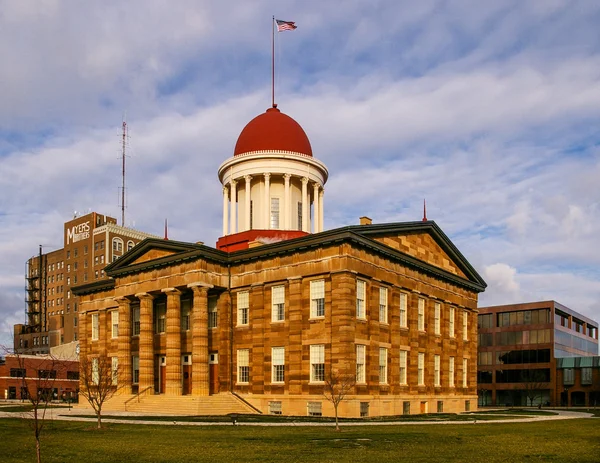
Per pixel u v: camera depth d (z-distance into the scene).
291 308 51.78
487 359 124.94
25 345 160.12
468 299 70.56
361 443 28.44
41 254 164.50
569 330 127.12
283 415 49.56
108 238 145.38
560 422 47.41
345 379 45.56
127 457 23.77
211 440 29.59
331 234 49.75
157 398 54.66
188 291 57.81
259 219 67.69
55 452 25.52
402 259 56.28
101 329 70.44
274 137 69.31
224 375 55.91
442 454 24.64
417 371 57.91
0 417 46.53
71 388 100.88
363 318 50.75
